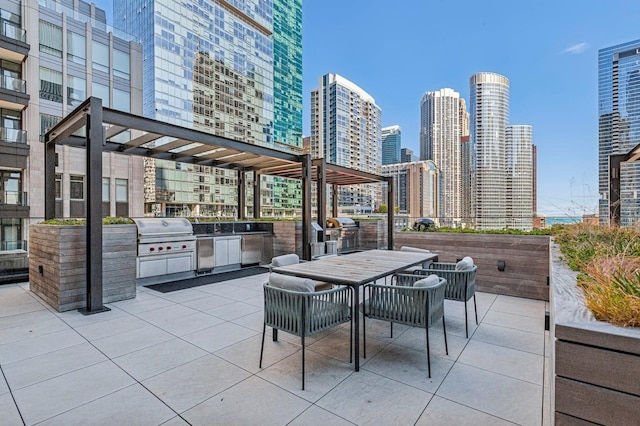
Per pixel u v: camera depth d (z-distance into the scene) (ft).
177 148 21.90
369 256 12.52
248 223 25.20
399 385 7.13
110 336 10.00
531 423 5.79
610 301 3.76
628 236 9.04
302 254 24.62
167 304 13.61
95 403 6.44
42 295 14.19
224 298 14.64
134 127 15.23
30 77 41.81
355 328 7.89
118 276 14.08
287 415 6.05
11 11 40.96
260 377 7.48
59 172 43.34
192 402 6.47
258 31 140.97
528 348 9.09
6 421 5.86
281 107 161.99
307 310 7.29
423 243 17.39
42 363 8.17
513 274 14.83
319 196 25.68
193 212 98.17
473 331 10.42
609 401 3.37
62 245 12.57
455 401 6.50
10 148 39.11
